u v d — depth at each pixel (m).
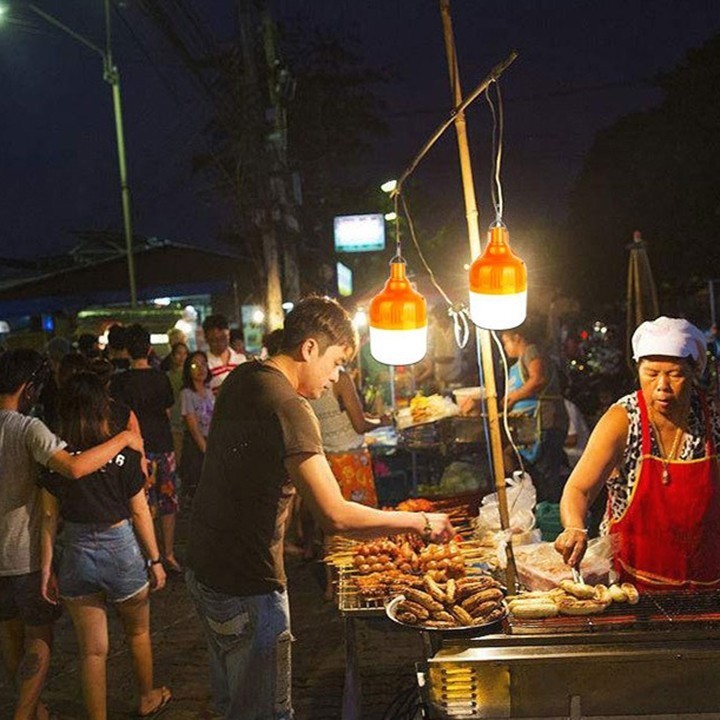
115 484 3.91
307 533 6.93
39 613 3.86
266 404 2.64
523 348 6.25
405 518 2.69
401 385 11.20
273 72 13.27
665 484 2.78
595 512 6.07
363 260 29.03
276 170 13.20
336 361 2.83
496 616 2.53
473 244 2.85
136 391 6.70
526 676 2.28
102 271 23.22
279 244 13.41
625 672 2.27
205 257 22.67
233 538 2.71
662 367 2.69
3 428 3.81
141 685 4.30
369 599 3.22
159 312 17.70
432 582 2.79
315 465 2.59
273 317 13.05
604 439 2.86
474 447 6.69
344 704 3.45
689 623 2.41
